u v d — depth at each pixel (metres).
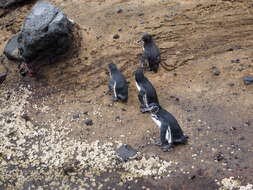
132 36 11.64
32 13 11.04
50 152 9.11
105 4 13.07
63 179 8.46
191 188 7.82
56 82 11.00
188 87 10.13
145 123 9.35
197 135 8.82
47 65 11.28
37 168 8.81
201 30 11.50
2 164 9.04
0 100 10.81
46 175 8.62
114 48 11.42
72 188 8.25
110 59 11.17
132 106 9.88
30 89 10.98
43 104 10.46
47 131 9.65
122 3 12.96
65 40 11.06
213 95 9.77
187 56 10.93
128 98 10.11
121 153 8.63
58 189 8.28
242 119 9.03
